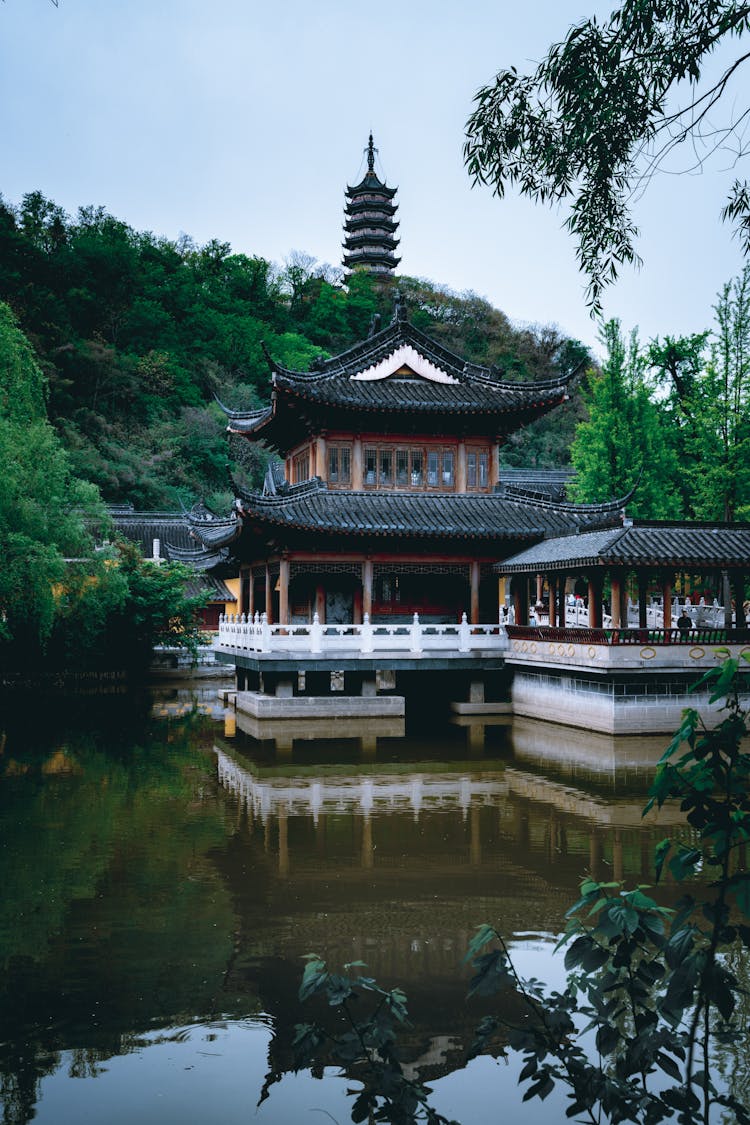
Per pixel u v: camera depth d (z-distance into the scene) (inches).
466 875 607.5
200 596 2183.8
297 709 1339.8
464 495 1573.6
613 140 357.7
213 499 3828.7
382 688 1680.6
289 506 1432.1
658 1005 205.2
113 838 714.8
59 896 565.9
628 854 658.8
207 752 1147.3
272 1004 412.5
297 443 1752.0
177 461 4030.5
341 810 816.9
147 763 1069.8
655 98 348.2
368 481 1567.4
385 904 547.8
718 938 188.9
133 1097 334.0
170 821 773.9
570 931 211.3
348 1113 321.7
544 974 438.9
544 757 1086.4
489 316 5802.2
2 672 1897.1
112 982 434.6
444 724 1365.7
